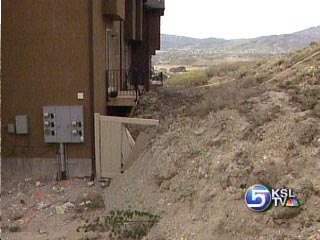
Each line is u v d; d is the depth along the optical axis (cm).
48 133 1332
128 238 880
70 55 1332
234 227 814
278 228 791
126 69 2228
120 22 1997
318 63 2206
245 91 1655
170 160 1098
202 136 1194
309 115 1180
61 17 1327
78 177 1339
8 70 1345
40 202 1139
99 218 994
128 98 1572
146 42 2773
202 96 2173
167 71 6938
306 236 755
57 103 1341
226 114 1309
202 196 926
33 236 932
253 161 952
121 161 1298
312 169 880
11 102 1351
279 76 2139
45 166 1355
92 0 1325
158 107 1980
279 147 989
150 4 2869
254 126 1147
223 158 996
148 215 952
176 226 888
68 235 926
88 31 1325
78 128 1326
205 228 843
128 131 1462
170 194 1002
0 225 996
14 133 1353
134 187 1105
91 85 1331
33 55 1339
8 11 1333
